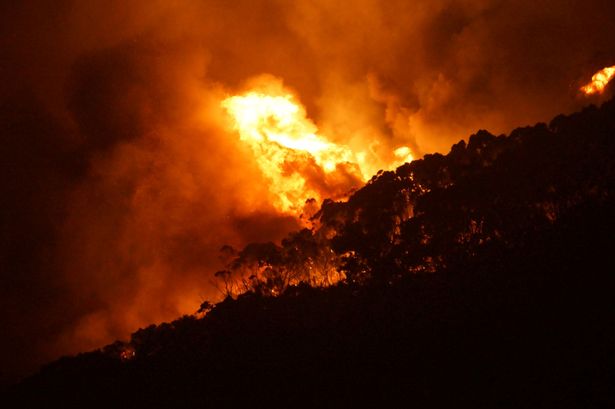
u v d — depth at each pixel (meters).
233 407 21.70
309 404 20.38
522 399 16.95
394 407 18.66
